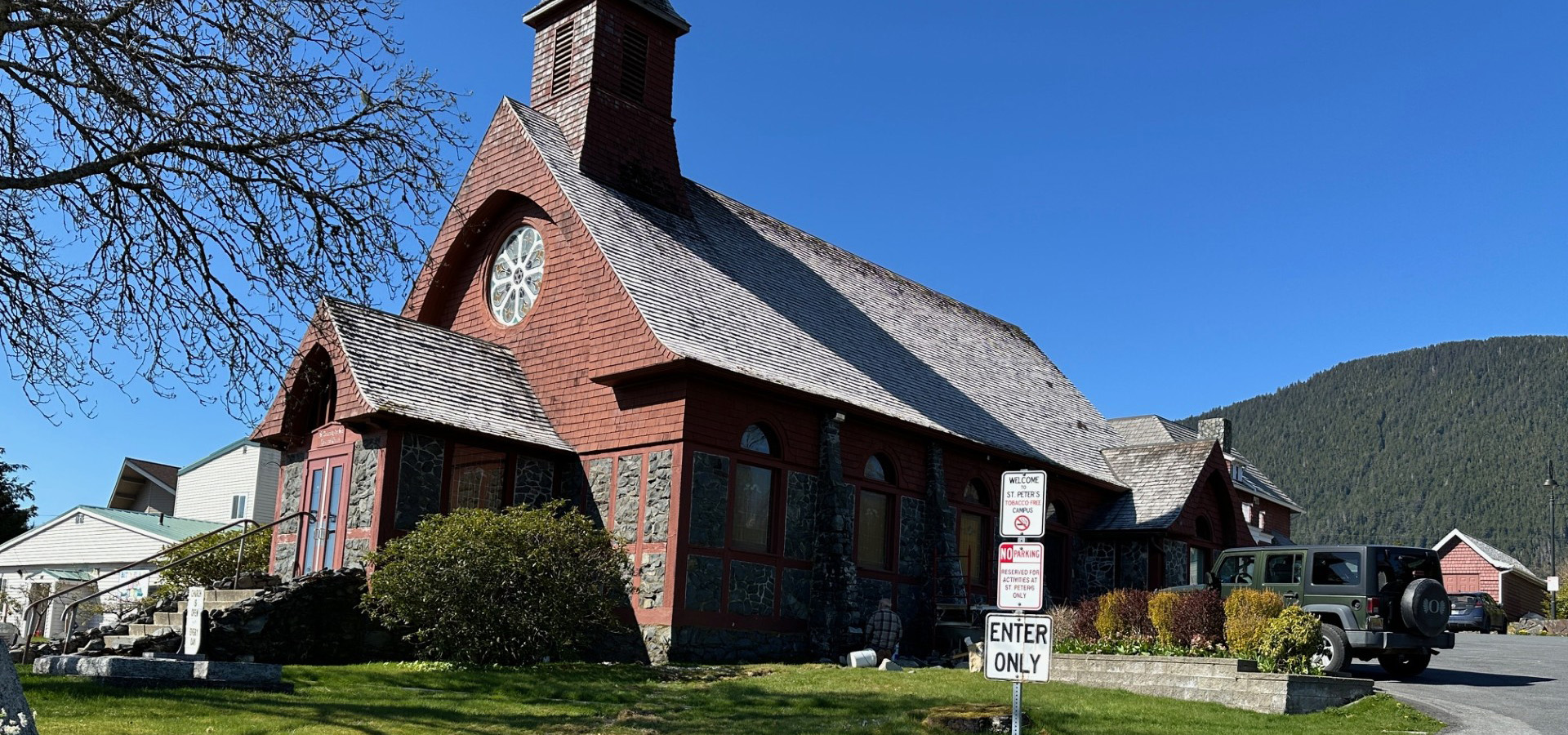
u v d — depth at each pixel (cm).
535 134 2634
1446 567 6881
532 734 1350
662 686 1741
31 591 3331
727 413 2250
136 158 1388
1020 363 3797
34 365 1416
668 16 2897
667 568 2122
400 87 1557
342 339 2206
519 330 2567
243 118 1464
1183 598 1906
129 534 4253
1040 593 1027
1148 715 1516
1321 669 1814
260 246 1484
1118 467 3444
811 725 1412
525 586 1892
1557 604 6419
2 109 1424
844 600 2317
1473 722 1536
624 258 2412
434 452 2189
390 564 1869
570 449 2364
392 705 1476
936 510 2659
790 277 2972
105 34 1377
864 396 2566
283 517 2269
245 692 1499
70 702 1329
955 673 1936
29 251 1440
